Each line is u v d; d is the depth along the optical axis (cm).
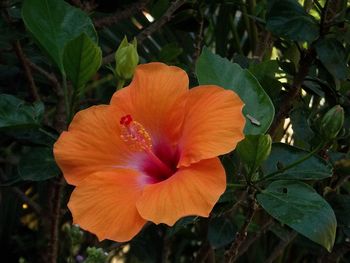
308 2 70
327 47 58
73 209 43
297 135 61
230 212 63
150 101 47
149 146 46
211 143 42
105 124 46
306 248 75
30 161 54
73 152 45
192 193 41
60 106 68
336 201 59
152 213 41
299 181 48
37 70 68
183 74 47
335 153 59
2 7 61
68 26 53
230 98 44
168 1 75
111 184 44
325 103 73
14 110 52
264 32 72
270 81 60
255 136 45
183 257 104
